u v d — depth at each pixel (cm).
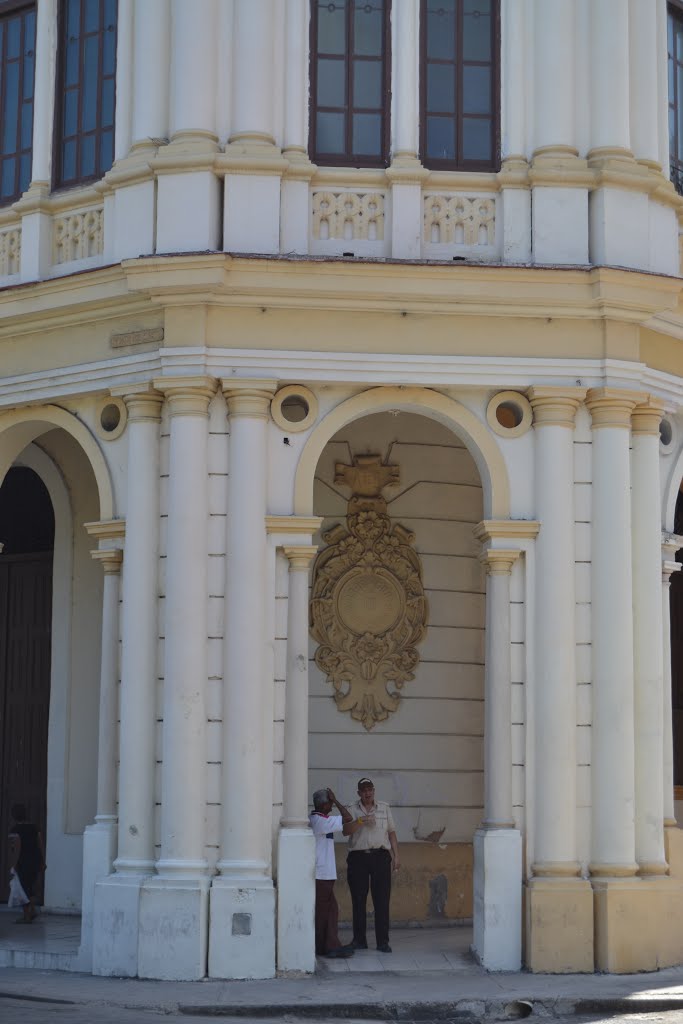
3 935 2139
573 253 1973
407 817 2250
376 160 2009
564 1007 1698
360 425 2297
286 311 1928
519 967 1873
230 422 1925
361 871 2017
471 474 2331
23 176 2192
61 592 2430
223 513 1920
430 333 1941
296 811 1888
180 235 1950
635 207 2002
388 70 2023
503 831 1897
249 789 1866
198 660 1889
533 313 1944
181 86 1972
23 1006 1705
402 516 2295
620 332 1967
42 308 2041
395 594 2277
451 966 1895
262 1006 1680
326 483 2278
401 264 1900
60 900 2361
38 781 2486
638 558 1980
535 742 1914
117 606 2011
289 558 1920
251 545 1897
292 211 1964
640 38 2056
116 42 2091
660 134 2108
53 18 2147
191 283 1898
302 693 1905
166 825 1872
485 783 1933
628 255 1988
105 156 2092
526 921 1875
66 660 2406
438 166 2014
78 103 2127
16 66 2219
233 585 1897
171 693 1889
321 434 1936
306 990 1764
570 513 1944
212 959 1828
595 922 1877
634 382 1972
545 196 1978
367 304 1922
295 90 1988
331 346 1928
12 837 2281
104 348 2003
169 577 1908
